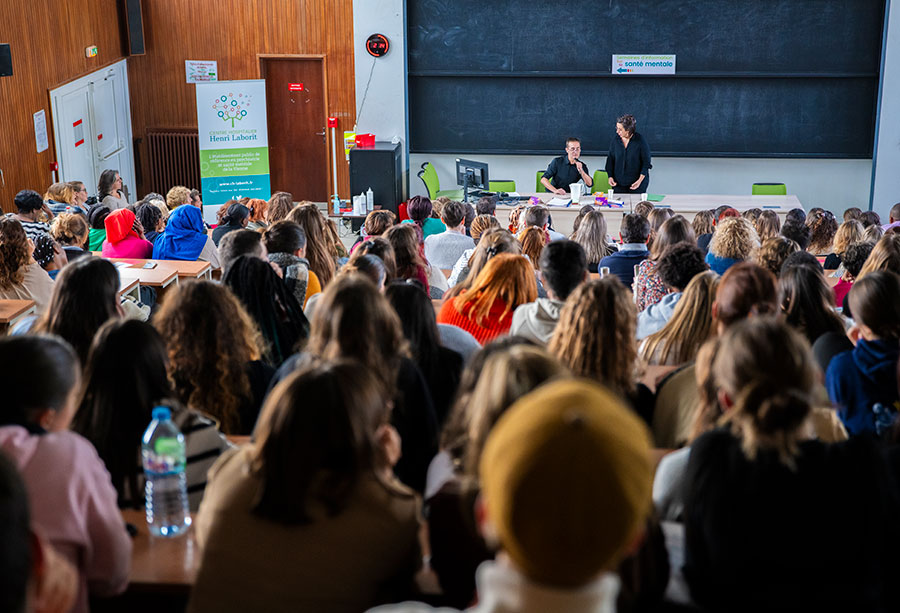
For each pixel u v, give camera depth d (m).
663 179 11.88
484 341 3.78
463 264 5.65
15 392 1.94
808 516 1.65
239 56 11.75
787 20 10.97
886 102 10.97
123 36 11.60
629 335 2.73
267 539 1.77
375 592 1.81
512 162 11.97
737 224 4.93
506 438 1.01
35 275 5.20
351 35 11.55
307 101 11.98
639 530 1.04
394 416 2.47
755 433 1.69
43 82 9.67
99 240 7.11
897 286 2.73
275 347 3.70
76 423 2.33
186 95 11.91
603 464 0.97
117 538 1.97
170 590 2.11
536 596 1.00
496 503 1.00
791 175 11.69
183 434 2.32
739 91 11.32
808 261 4.14
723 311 2.91
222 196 11.59
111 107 11.38
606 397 1.04
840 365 2.81
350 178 11.20
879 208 11.33
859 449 1.69
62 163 10.11
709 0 10.98
